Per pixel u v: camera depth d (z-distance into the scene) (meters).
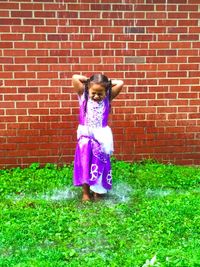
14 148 2.74
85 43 2.64
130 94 2.74
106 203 2.32
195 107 2.81
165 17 2.66
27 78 2.65
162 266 1.63
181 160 2.88
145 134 2.82
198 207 2.20
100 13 2.61
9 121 2.69
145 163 2.85
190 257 1.71
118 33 2.65
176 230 1.97
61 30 2.61
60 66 2.65
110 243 1.89
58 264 1.68
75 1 2.58
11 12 2.55
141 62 2.71
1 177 2.63
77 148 2.35
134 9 2.63
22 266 1.64
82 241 1.91
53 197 2.41
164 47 2.70
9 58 2.61
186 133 2.84
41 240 1.91
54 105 2.71
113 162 2.82
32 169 2.74
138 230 1.99
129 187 2.54
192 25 2.69
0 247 1.85
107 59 2.68
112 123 2.78
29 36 2.59
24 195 2.44
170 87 2.76
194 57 2.74
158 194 2.45
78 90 2.32
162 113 2.79
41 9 2.57
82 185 2.36
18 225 2.01
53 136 2.75
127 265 1.67
